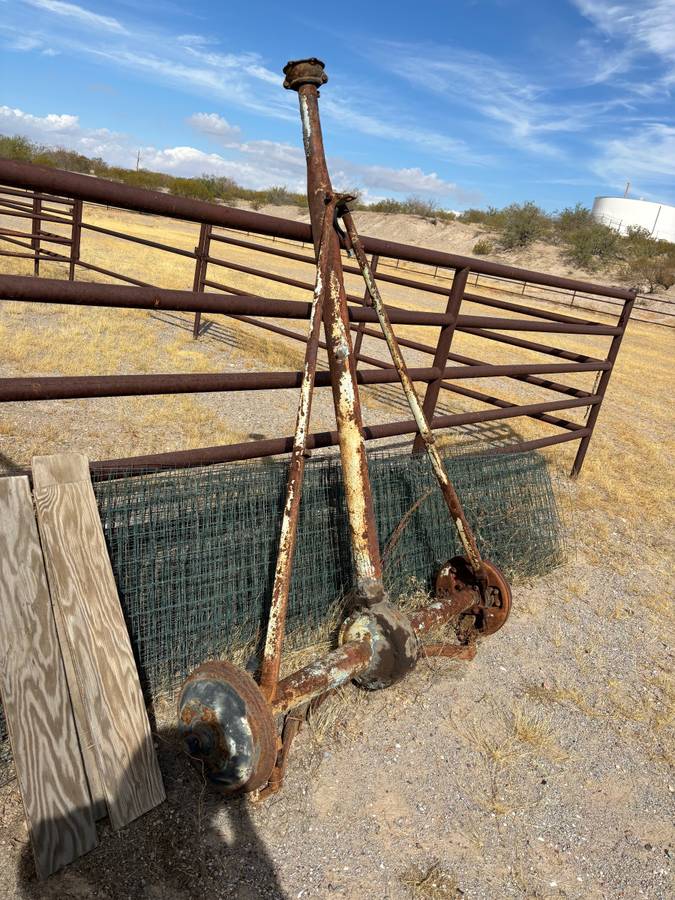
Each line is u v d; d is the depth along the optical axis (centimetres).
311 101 281
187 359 785
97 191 219
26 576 206
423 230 5225
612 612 402
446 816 235
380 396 816
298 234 285
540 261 4453
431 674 310
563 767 268
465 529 312
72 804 198
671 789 267
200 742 203
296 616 313
